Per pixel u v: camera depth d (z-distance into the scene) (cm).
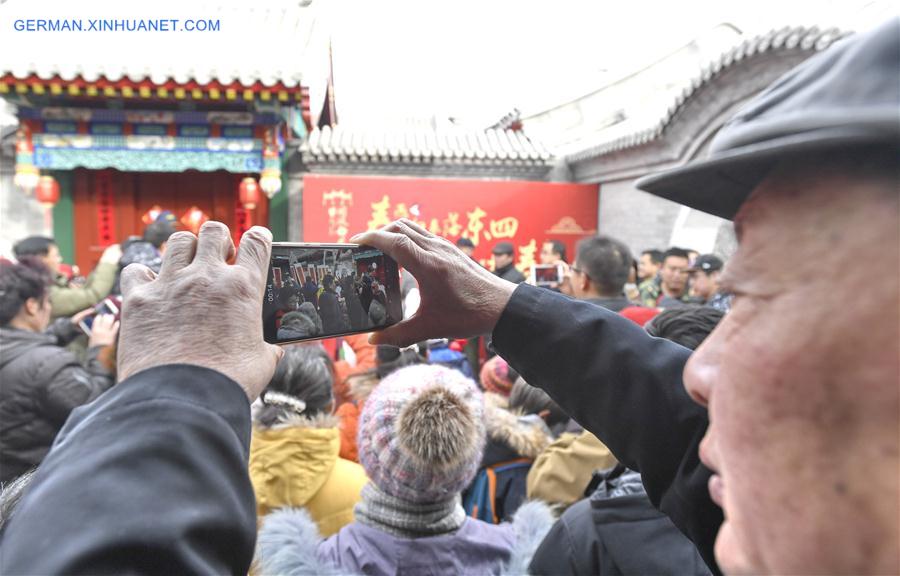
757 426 45
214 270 73
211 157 809
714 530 89
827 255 42
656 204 841
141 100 771
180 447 57
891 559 40
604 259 368
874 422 40
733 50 631
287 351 199
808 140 41
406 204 922
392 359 274
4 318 248
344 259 116
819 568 42
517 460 212
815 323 42
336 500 181
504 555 146
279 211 948
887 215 40
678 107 737
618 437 98
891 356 39
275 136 813
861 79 42
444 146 995
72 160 784
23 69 652
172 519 53
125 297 72
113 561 50
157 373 64
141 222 899
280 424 185
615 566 128
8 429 233
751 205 50
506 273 725
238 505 59
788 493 43
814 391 42
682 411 93
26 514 54
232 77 684
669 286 529
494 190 952
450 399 142
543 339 104
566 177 1067
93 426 59
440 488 140
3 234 870
